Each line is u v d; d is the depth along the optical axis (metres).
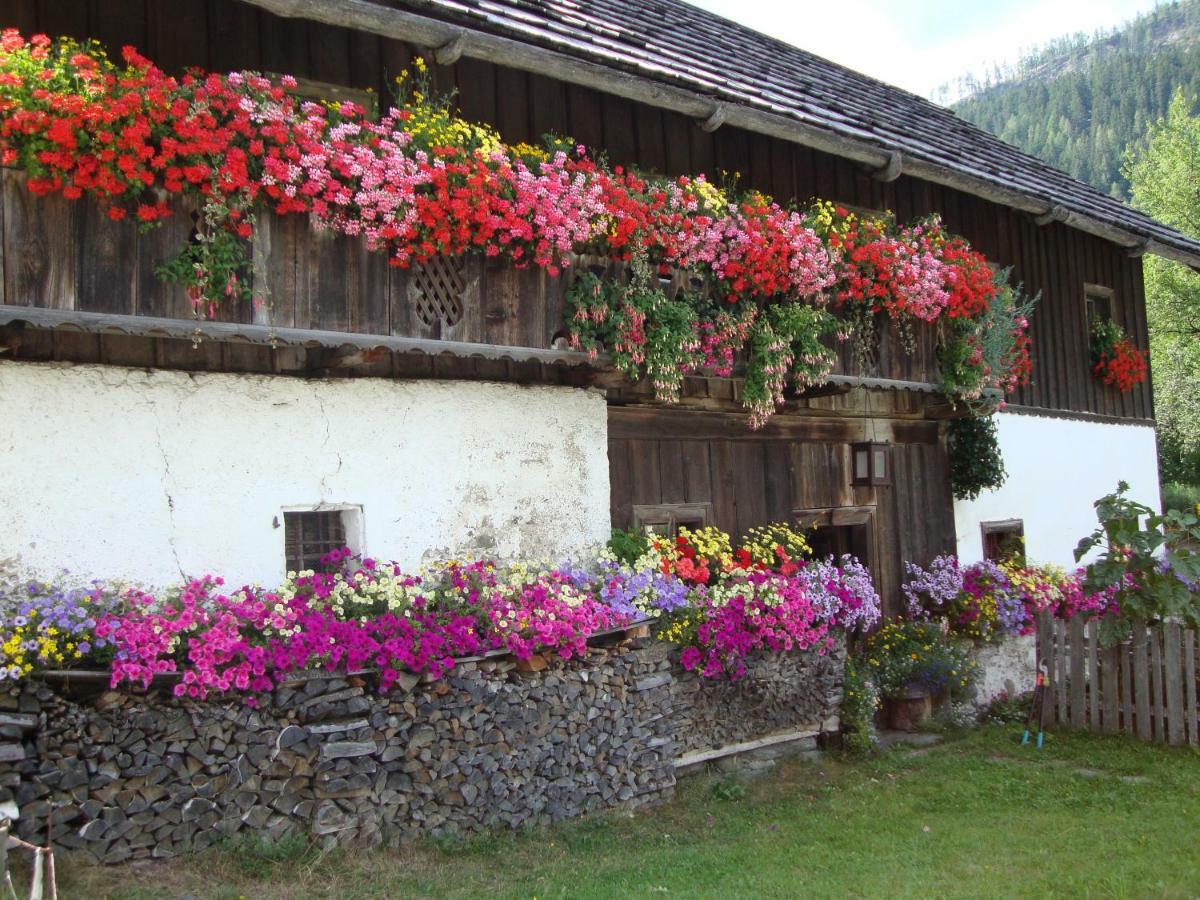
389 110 5.87
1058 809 6.46
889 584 9.49
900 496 9.74
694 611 6.73
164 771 4.65
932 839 5.83
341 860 4.93
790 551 8.16
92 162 4.29
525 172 5.68
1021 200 9.19
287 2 4.84
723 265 6.70
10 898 3.57
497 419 6.52
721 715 7.06
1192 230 25.48
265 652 4.82
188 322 4.66
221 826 4.76
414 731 5.31
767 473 8.47
